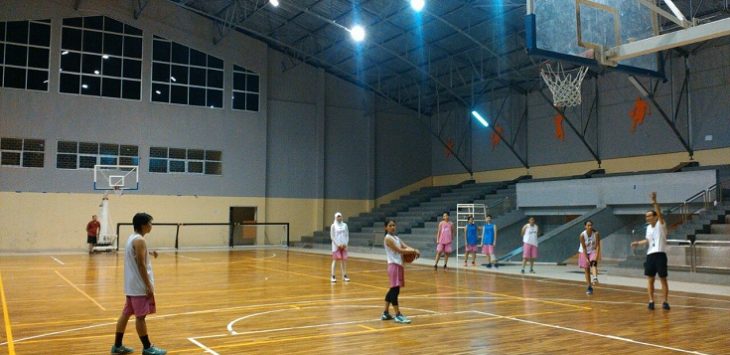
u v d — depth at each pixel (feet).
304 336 24.68
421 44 85.46
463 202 90.22
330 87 104.88
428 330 26.11
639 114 74.74
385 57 93.25
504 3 68.64
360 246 86.48
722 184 57.67
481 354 21.53
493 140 97.45
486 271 54.75
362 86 107.55
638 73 35.14
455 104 105.50
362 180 106.32
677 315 30.37
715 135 66.54
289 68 101.09
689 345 23.20
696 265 46.03
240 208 98.89
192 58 92.84
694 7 59.82
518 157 90.27
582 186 70.74
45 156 82.38
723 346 23.03
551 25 31.37
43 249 81.35
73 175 83.92
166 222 89.66
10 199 80.07
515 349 22.38
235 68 96.27
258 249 89.76
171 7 91.30
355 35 72.54
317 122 102.73
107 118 86.28
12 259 68.23
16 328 26.43
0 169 79.66
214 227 93.56
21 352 21.67
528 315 30.32
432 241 76.74
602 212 67.21
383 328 26.55
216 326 26.96
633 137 75.41
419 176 111.14
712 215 54.90
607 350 22.27
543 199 75.87
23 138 81.25
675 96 70.49
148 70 89.35
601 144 79.56
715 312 31.40
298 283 45.19
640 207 65.05
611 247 74.23
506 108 94.94
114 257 72.08
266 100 98.12
